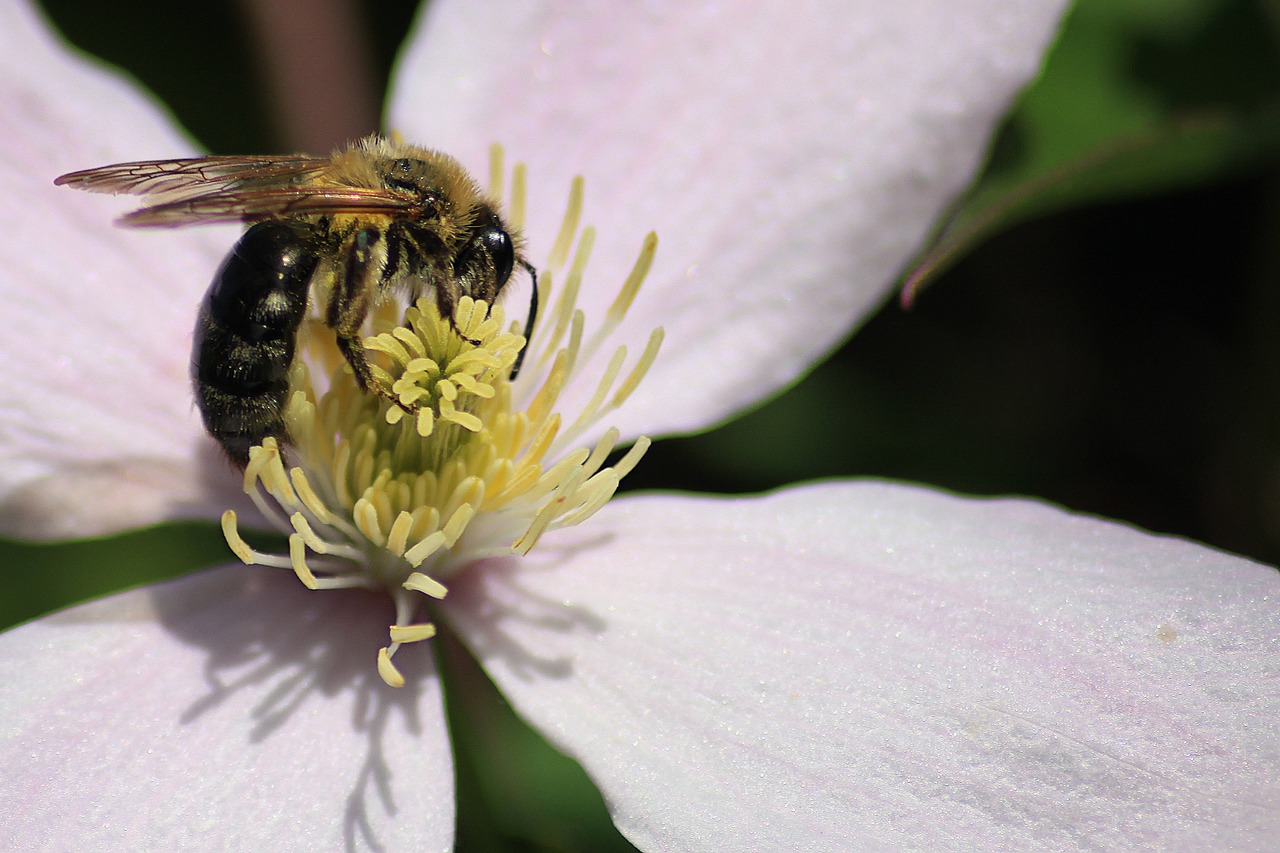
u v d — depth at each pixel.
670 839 0.12
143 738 0.12
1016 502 0.12
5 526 0.12
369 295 0.12
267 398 0.12
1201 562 0.12
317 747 0.12
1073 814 0.12
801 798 0.12
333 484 0.12
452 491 0.12
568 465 0.12
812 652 0.12
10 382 0.12
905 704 0.12
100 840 0.12
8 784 0.12
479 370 0.12
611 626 0.12
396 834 0.12
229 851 0.12
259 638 0.12
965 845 0.12
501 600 0.12
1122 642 0.12
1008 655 0.12
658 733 0.12
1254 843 0.11
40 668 0.12
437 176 0.12
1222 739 0.12
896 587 0.12
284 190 0.12
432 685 0.12
